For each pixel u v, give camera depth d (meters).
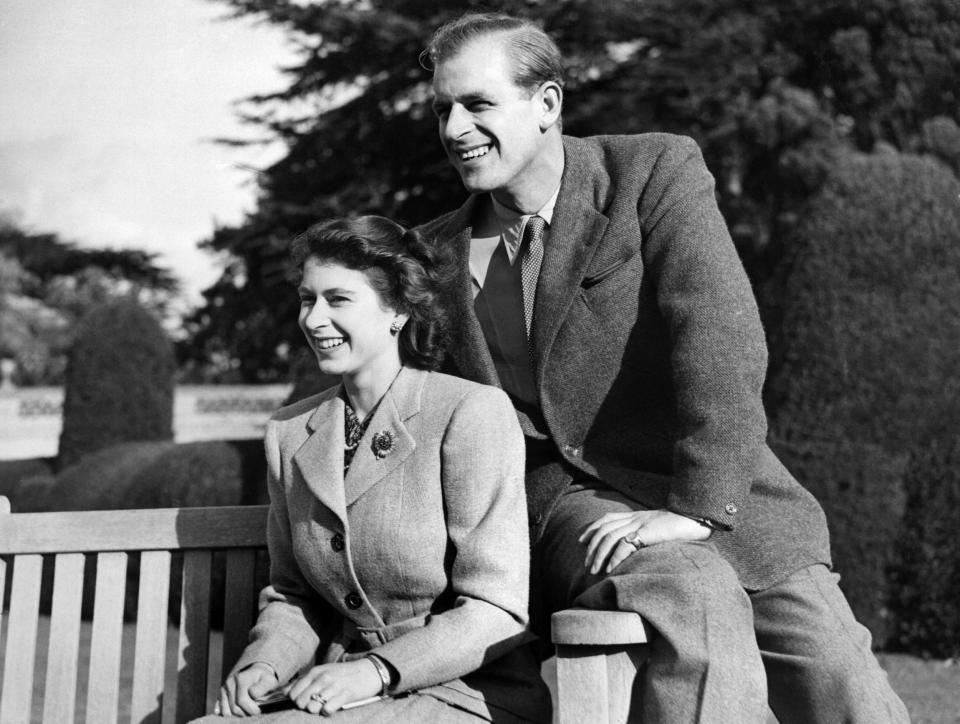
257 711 1.82
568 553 1.96
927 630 5.64
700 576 1.69
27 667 2.21
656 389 2.09
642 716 1.70
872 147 11.93
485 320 2.21
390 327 2.03
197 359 23.23
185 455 7.12
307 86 13.47
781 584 2.01
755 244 11.51
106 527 2.25
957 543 5.58
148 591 2.25
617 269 2.07
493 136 2.06
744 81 11.80
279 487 2.07
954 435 5.66
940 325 5.79
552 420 2.09
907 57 11.41
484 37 2.08
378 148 12.73
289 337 14.85
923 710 4.43
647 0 11.73
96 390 11.14
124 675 4.84
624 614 1.62
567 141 2.22
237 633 2.25
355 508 1.93
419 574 1.88
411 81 12.55
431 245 2.10
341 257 1.98
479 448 1.90
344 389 2.11
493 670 1.88
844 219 5.89
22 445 24.36
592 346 2.07
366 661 1.76
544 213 2.17
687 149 2.13
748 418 1.88
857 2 11.38
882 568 5.66
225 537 2.27
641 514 1.88
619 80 12.14
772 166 11.64
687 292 1.97
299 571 2.07
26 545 2.23
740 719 1.60
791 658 1.98
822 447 5.69
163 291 31.39
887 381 5.68
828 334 5.75
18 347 28.92
